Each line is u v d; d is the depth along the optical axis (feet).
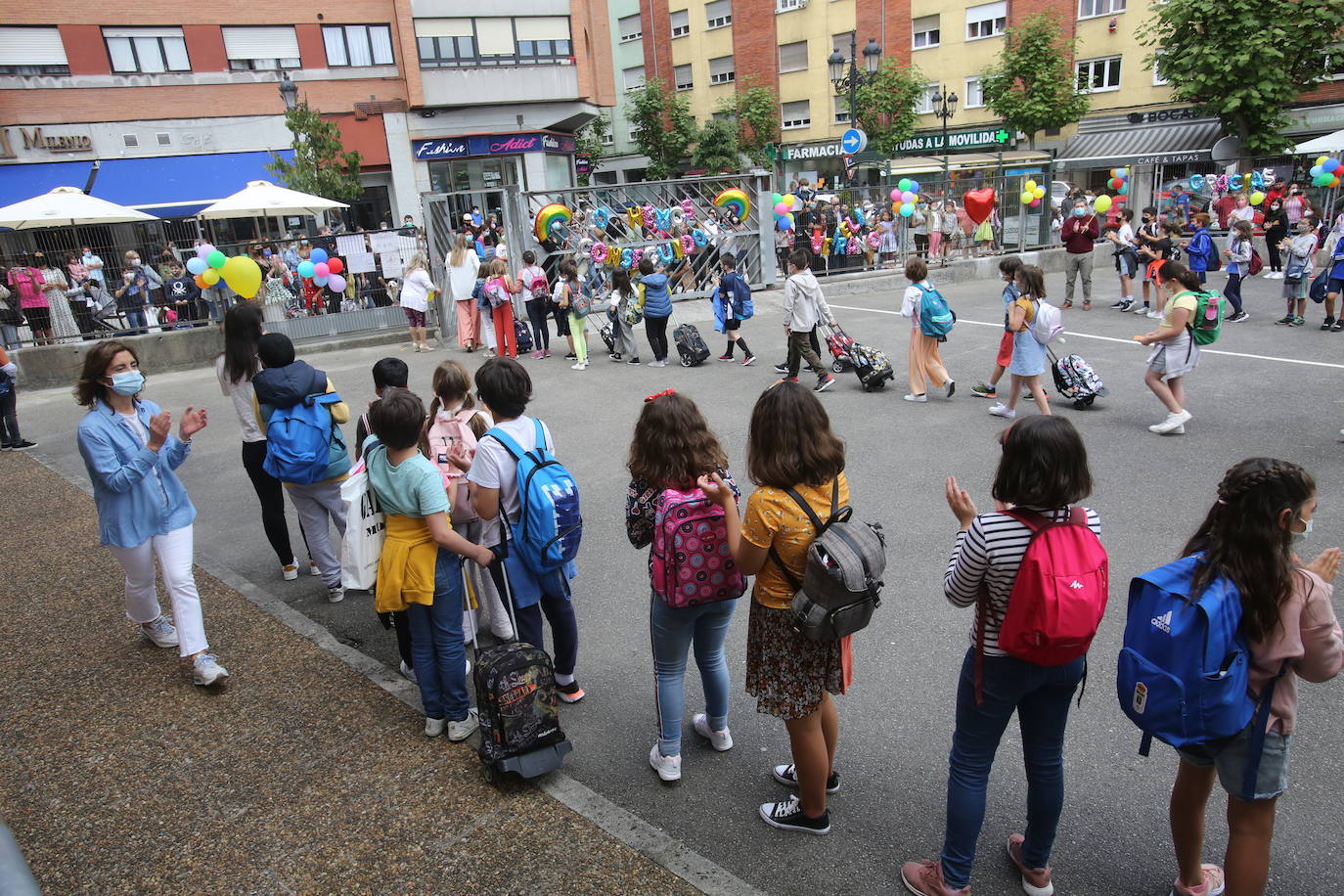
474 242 50.29
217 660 15.23
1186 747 8.24
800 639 9.62
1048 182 70.08
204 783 11.83
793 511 9.30
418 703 13.70
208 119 84.23
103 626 16.80
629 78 148.25
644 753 12.44
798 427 9.23
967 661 9.00
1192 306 24.49
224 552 21.12
